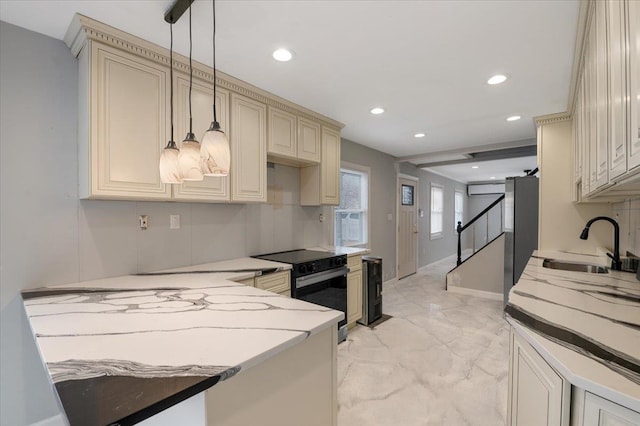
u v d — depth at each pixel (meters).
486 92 2.54
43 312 1.27
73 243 1.84
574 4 1.47
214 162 1.33
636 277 1.74
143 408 0.66
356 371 2.37
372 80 2.34
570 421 0.78
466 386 2.16
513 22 1.62
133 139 1.81
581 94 2.04
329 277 2.79
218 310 1.29
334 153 3.40
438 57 2.00
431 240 7.19
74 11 1.54
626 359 0.77
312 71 2.20
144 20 1.62
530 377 1.00
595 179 1.46
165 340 0.99
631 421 0.64
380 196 5.00
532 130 3.66
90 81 1.65
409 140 4.21
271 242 3.10
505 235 3.75
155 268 2.20
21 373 1.66
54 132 1.77
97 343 0.97
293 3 1.49
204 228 2.50
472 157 5.62
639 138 0.78
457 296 4.52
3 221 1.62
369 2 1.48
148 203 2.16
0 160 1.61
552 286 1.54
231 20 1.62
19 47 1.67
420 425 1.78
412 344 2.85
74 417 0.62
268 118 2.63
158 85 1.92
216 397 0.86
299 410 1.13
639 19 0.78
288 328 1.10
